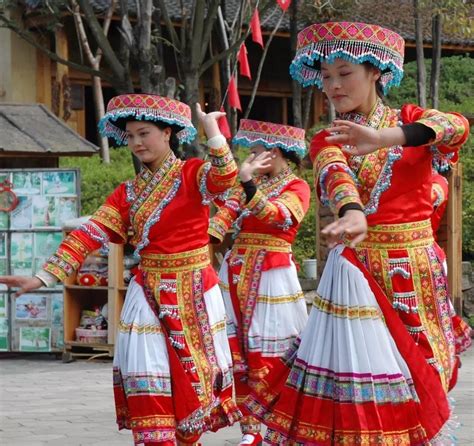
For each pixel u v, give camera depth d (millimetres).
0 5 17422
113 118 5328
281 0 11102
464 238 14531
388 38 3965
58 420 7406
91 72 12078
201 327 5254
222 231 6449
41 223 11281
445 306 4008
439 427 3832
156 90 11742
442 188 4363
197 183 5211
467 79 22656
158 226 5227
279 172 6707
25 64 21547
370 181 3908
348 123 3500
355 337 3838
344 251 3945
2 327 11281
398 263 3920
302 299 6691
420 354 3852
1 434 6871
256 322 6539
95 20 11828
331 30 3928
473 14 17594
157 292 5215
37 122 13141
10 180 11297
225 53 11922
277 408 3969
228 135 10727
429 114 3820
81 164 17781
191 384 5156
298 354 3969
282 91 24219
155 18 12844
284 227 6418
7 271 11312
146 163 5336
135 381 5098
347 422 3787
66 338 10984
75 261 5172
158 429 5039
